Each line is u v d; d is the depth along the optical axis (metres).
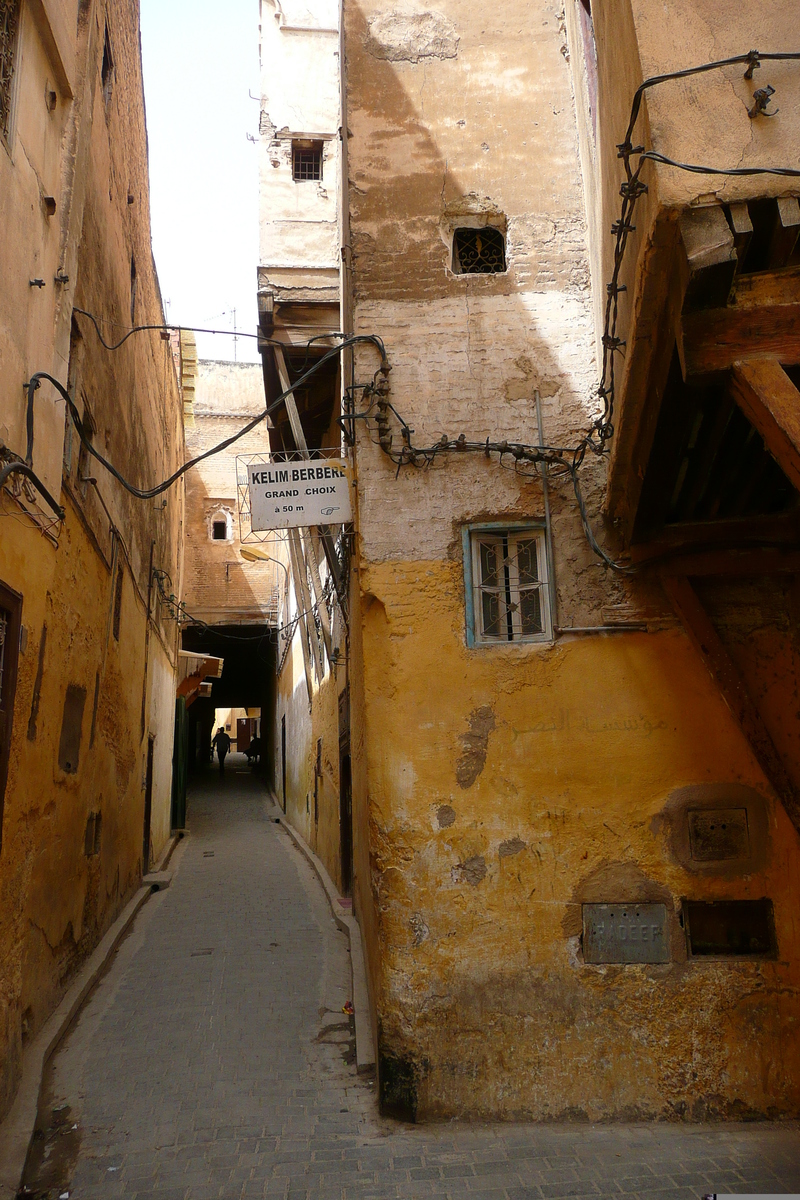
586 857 5.34
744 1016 5.16
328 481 6.50
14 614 5.00
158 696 14.43
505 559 5.87
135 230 10.78
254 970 7.85
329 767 11.70
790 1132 4.88
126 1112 5.05
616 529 5.71
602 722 5.48
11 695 4.94
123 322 9.60
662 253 3.54
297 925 9.56
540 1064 5.11
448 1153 4.62
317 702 13.45
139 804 11.70
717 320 3.50
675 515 5.28
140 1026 6.43
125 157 9.72
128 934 9.29
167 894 11.51
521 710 5.51
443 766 5.45
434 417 5.97
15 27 5.07
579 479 5.81
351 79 6.57
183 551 20.88
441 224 6.31
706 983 5.21
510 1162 4.52
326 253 9.65
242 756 45.88
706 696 5.49
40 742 5.74
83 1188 4.23
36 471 5.39
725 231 3.31
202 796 25.62
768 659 5.48
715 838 5.34
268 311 9.42
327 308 9.54
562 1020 5.17
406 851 5.35
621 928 5.27
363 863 7.18
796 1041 5.14
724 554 5.26
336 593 9.84
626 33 3.84
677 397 4.03
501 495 5.84
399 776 5.44
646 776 5.42
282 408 10.61
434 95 6.57
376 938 5.44
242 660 28.77
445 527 5.79
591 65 5.46
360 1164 4.48
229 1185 4.27
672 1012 5.18
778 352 3.46
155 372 13.32
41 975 5.91
